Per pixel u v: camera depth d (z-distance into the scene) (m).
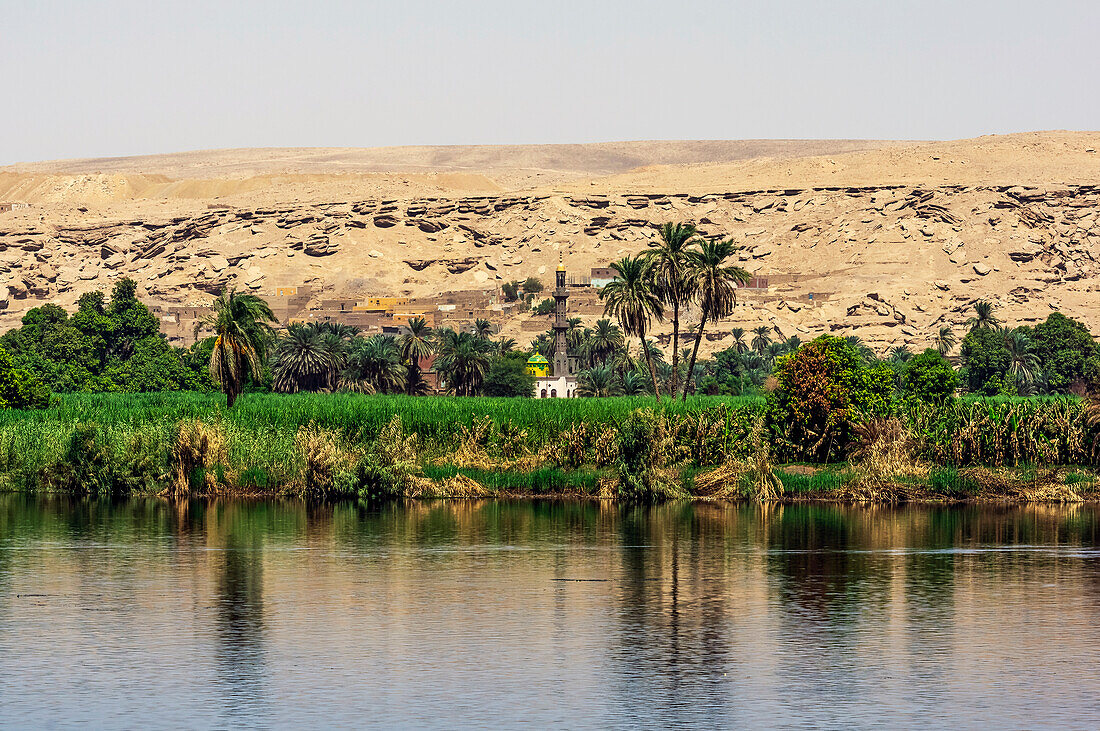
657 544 151.12
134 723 79.69
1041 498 194.25
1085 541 155.12
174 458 198.00
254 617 109.94
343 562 137.75
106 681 89.19
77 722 79.81
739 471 196.62
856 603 116.81
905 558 142.12
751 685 88.75
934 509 186.75
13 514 176.00
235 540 152.75
